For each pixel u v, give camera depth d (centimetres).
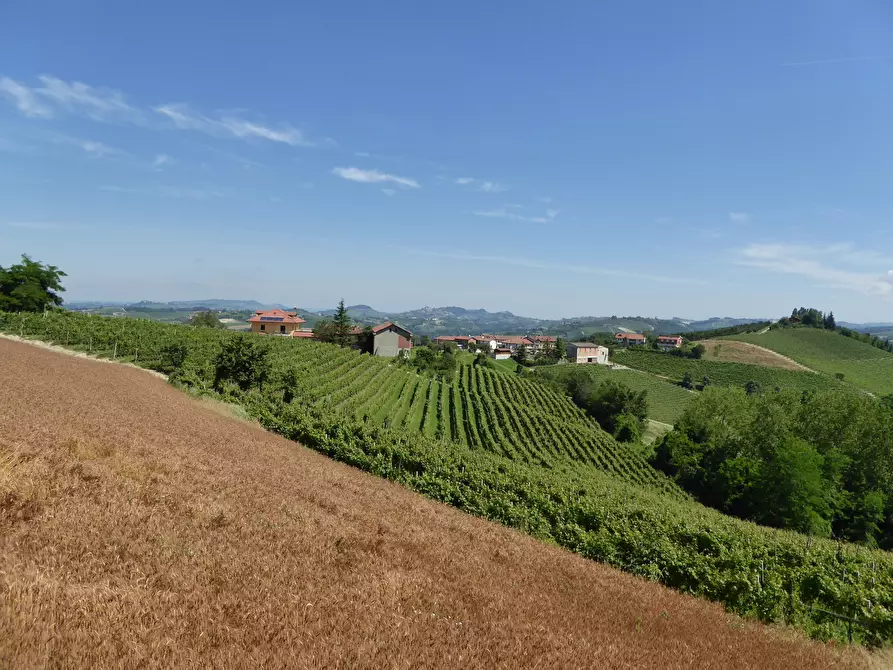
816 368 15250
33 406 1564
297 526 963
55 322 5784
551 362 16750
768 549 2028
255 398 4088
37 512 693
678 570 1753
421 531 1267
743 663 925
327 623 617
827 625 1460
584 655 729
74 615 484
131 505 799
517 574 1140
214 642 521
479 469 2794
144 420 1936
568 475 4159
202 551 716
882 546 5219
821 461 5238
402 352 11531
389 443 2895
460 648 643
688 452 7081
